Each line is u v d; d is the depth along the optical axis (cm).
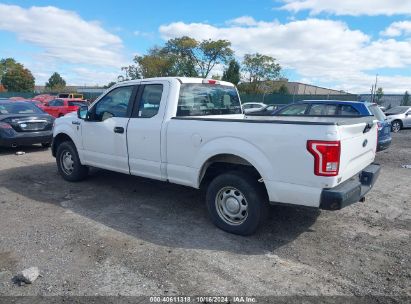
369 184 449
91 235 437
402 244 427
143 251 397
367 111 891
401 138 1634
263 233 451
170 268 360
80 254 387
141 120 523
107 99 587
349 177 412
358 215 523
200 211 529
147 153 518
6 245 406
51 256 381
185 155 470
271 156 394
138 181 690
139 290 321
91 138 608
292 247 414
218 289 324
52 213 513
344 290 327
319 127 363
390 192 658
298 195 381
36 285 327
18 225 466
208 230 457
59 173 718
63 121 675
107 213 516
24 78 8338
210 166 482
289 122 381
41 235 435
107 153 583
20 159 915
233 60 5453
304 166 373
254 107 2655
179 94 504
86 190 629
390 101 3088
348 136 385
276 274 353
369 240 437
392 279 347
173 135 478
